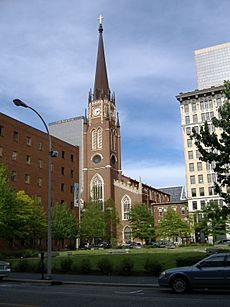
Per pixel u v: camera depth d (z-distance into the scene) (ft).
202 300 41.83
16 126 197.77
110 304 39.45
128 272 75.31
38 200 190.29
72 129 382.42
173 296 46.24
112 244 272.92
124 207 335.26
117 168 367.25
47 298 44.34
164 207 347.15
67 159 243.19
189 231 258.57
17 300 42.52
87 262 81.82
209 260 48.93
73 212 243.40
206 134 74.43
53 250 206.39
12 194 133.59
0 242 170.09
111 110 378.12
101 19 417.69
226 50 437.17
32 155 207.62
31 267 85.76
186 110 329.52
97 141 363.35
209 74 438.40
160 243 253.24
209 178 308.19
